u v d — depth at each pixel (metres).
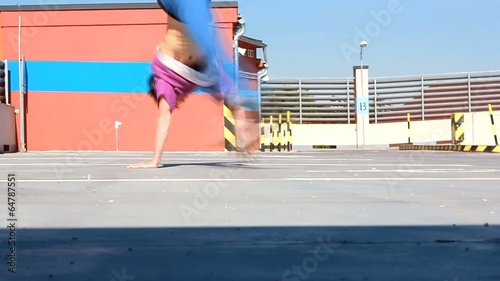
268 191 5.80
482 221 4.16
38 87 17.92
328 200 5.18
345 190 5.93
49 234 3.71
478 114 19.89
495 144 18.22
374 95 26.03
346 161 11.30
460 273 2.86
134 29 17.92
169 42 8.59
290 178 7.18
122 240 3.54
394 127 25.89
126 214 4.41
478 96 25.72
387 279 2.77
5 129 16.64
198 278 2.79
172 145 18.00
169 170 8.25
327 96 25.97
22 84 17.73
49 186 6.20
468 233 3.75
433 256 3.17
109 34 17.92
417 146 21.09
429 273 2.86
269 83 25.38
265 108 25.33
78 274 2.83
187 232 3.77
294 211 4.56
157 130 8.78
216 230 3.83
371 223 4.07
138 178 7.04
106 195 5.46
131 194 5.54
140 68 17.94
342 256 3.17
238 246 3.39
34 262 3.04
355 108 25.94
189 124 17.92
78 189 5.93
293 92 25.66
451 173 8.16
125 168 8.63
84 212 4.50
